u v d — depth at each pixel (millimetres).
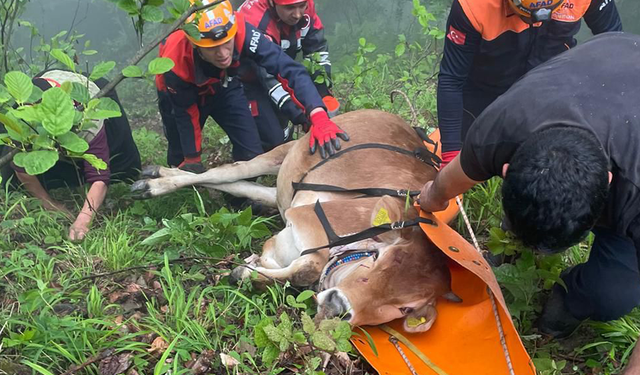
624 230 2293
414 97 5895
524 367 2707
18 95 2971
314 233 3303
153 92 8484
